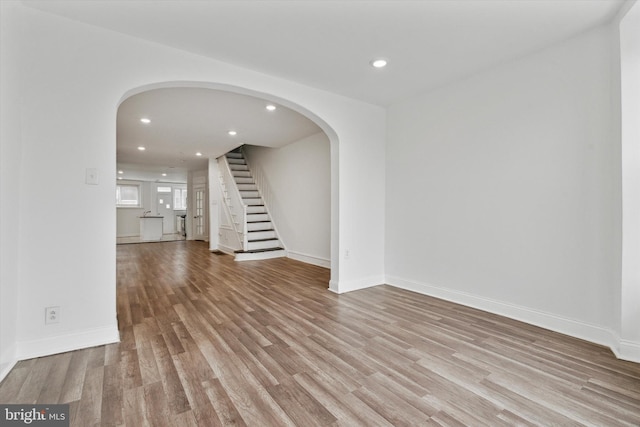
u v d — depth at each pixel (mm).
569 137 2484
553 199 2586
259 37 2438
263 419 1489
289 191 6559
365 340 2402
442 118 3473
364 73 3105
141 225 10375
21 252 2016
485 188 3074
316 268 5355
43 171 2088
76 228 2197
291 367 1986
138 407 1570
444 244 3477
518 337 2447
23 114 2029
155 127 4949
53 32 2131
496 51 2670
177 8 2074
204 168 9836
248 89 3004
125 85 2387
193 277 4617
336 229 3826
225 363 2031
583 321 2424
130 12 2113
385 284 4211
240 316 2943
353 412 1545
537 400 1641
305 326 2689
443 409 1566
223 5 2043
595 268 2355
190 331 2570
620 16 2088
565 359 2088
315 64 2902
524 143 2768
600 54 2311
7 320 1880
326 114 3596
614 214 2234
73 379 1814
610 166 2268
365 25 2277
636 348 2053
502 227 2941
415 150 3799
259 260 6211
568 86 2484
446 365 2014
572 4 2037
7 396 1646
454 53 2703
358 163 3936
